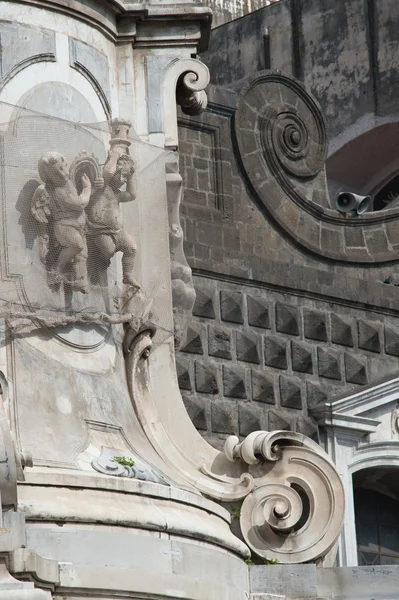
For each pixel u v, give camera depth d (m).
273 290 48.81
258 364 47.97
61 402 34.31
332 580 35.78
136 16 38.34
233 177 50.06
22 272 34.41
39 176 34.78
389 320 50.91
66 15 37.03
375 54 64.75
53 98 36.44
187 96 39.16
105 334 36.00
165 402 37.41
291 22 66.94
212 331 47.28
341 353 49.66
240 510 37.19
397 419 49.44
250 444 37.41
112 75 38.09
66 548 31.73
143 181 36.84
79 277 35.03
